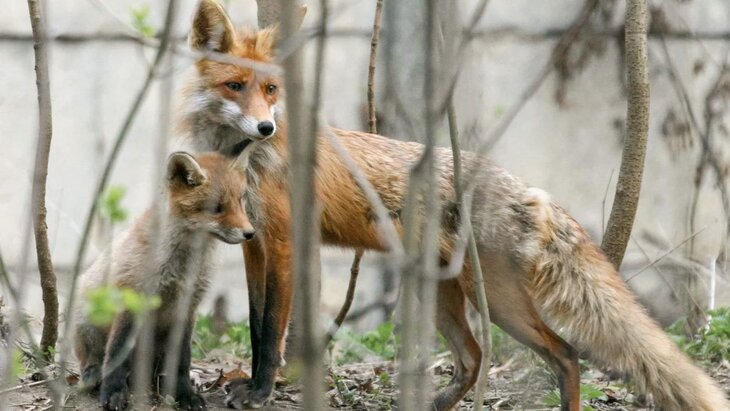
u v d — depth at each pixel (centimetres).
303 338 503
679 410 1066
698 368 1090
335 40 2048
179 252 1023
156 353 1034
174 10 533
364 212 1132
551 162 2117
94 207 574
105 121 2030
